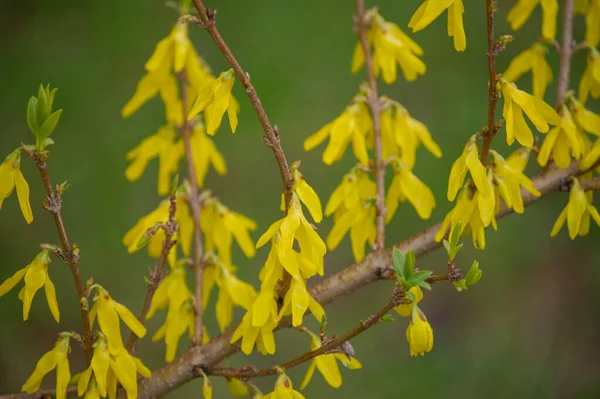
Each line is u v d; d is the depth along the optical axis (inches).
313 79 214.7
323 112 208.8
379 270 77.9
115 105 215.3
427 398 179.2
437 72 214.8
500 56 215.2
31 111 62.1
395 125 87.2
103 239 194.1
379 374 179.9
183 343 176.1
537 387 182.4
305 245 65.3
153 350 174.2
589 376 183.2
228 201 197.6
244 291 81.8
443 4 62.3
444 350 186.5
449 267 62.4
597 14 87.6
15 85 217.5
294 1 227.0
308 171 197.9
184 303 82.2
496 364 185.2
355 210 82.4
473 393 181.5
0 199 64.5
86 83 218.2
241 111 208.5
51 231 194.2
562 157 76.3
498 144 199.9
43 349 175.5
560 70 85.2
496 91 66.0
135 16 230.2
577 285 196.4
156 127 211.6
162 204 84.8
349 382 178.2
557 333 189.9
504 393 182.1
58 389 68.0
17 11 230.5
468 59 217.5
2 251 189.0
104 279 187.6
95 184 202.1
